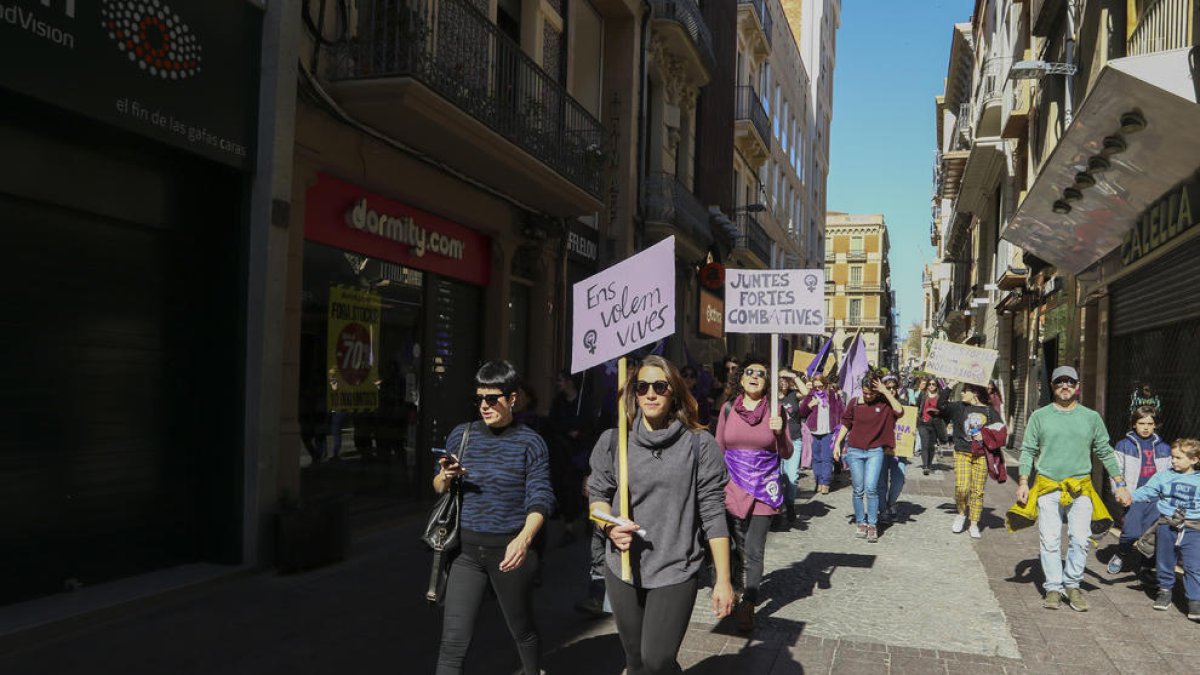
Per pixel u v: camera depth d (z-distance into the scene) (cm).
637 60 1526
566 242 1289
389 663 470
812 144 4584
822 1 4909
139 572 610
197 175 659
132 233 605
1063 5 1431
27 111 513
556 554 790
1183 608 631
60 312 547
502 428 395
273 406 677
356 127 789
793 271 696
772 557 789
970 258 3531
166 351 636
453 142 870
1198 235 787
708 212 2072
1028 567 765
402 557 726
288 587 622
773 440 562
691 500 331
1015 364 2339
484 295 1130
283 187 687
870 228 8000
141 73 563
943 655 509
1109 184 927
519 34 1186
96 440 574
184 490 652
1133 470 780
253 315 670
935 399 1537
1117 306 1121
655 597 322
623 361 393
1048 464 630
